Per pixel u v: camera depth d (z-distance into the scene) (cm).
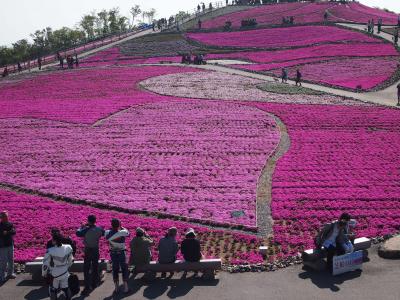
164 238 1927
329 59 7550
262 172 3306
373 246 2128
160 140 4056
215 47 9731
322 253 1923
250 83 6359
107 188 3100
